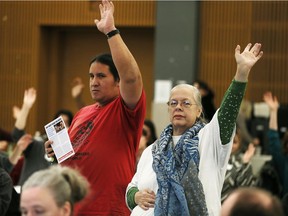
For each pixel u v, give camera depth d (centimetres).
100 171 528
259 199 288
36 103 1462
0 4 1483
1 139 1055
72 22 1444
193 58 1289
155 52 1298
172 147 513
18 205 663
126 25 1423
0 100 1477
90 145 533
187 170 495
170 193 494
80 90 1106
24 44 1473
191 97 524
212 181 497
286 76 1337
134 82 511
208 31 1358
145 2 1411
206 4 1362
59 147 541
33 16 1468
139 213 516
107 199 525
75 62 1492
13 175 931
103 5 526
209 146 502
